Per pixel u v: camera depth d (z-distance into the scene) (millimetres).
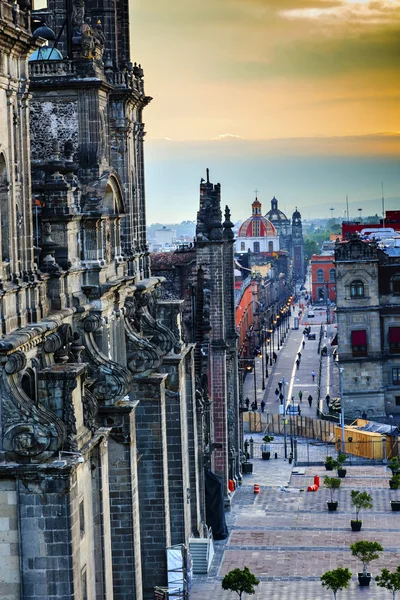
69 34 138750
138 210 146375
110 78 138500
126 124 140000
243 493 197625
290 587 147500
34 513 89000
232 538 168500
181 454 139000
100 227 116125
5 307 91188
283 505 189125
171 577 128125
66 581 89312
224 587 137875
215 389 189375
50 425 88812
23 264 95312
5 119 92000
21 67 94125
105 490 102938
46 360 96750
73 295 110688
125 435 112250
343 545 165750
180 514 139250
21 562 89188
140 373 127875
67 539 89062
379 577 139500
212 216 192250
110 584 104000
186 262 193125
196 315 183875
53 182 108500
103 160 128625
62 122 125875
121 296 125438
